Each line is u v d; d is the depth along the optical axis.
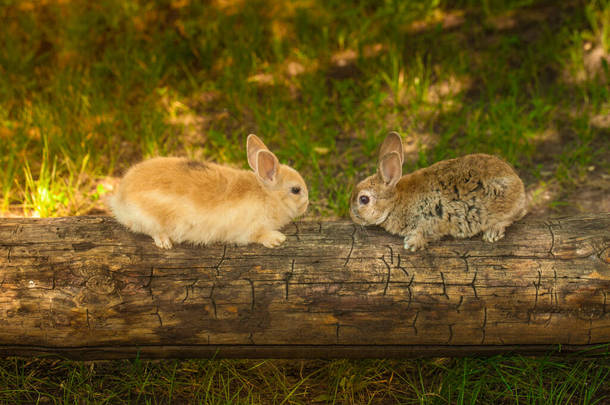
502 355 3.59
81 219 3.63
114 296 3.34
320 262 3.44
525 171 5.49
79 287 3.33
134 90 6.72
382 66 6.84
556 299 3.33
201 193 3.38
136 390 3.62
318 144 5.79
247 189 3.49
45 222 3.60
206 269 3.40
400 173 3.47
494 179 3.42
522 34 7.13
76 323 3.33
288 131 5.85
